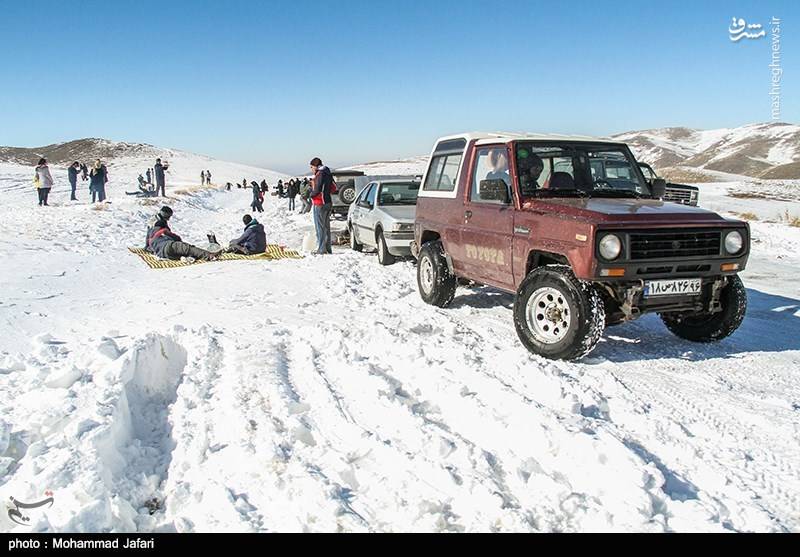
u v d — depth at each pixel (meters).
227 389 4.38
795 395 4.50
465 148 6.84
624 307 5.04
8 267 10.07
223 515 2.91
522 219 5.61
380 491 3.08
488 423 3.75
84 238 14.49
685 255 5.04
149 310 7.21
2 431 3.53
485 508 2.88
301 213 26.64
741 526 2.85
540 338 5.26
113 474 3.32
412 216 10.66
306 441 3.71
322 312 6.95
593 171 6.14
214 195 46.69
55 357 5.13
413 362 4.83
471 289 8.35
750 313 7.45
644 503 2.91
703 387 4.64
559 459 3.33
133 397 4.36
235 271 9.91
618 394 4.42
